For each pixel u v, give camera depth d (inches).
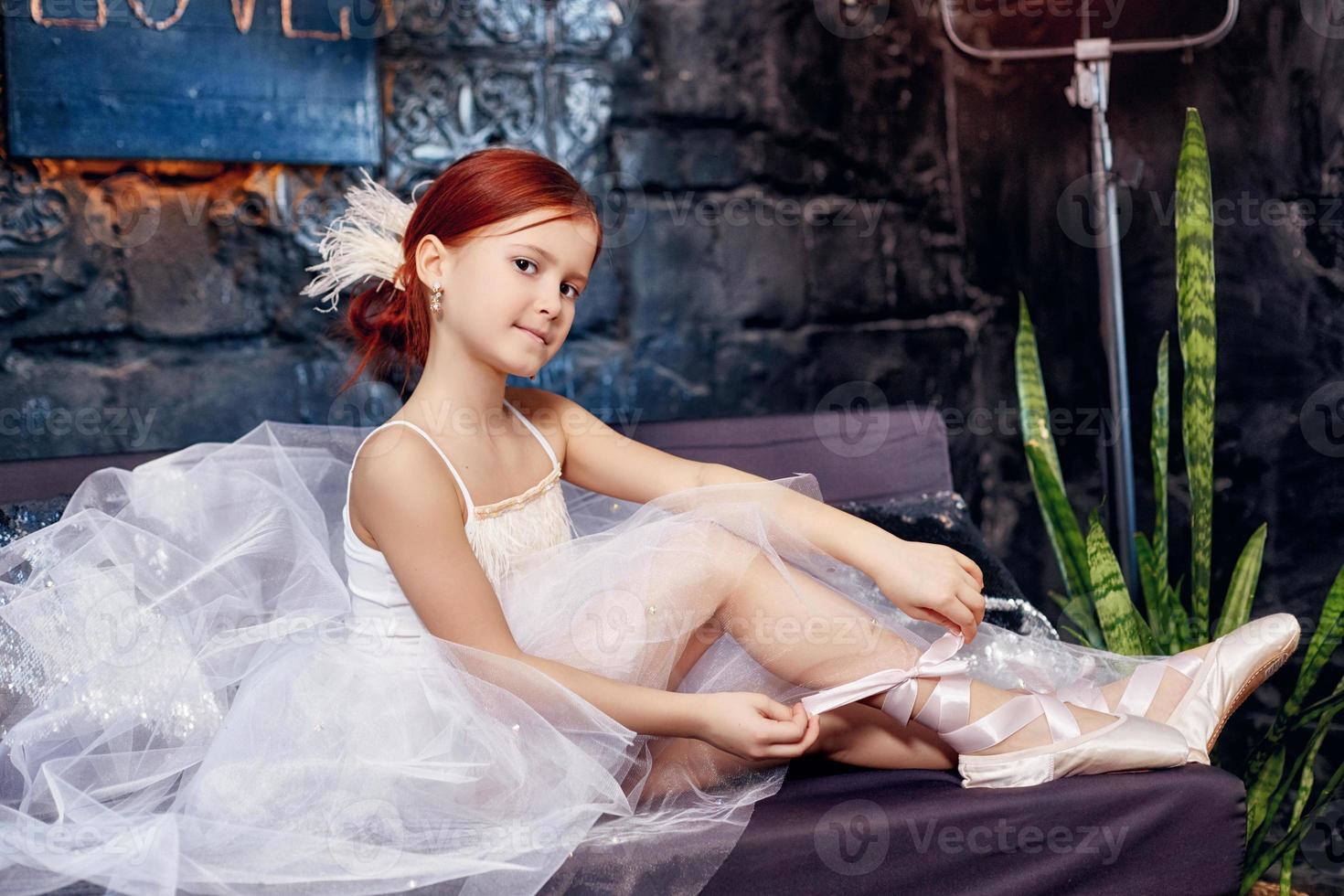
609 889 47.2
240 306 84.4
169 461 66.7
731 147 98.4
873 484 83.7
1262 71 89.1
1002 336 107.8
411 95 88.1
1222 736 91.4
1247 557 75.7
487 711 51.3
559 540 61.0
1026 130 103.1
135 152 80.4
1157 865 51.8
